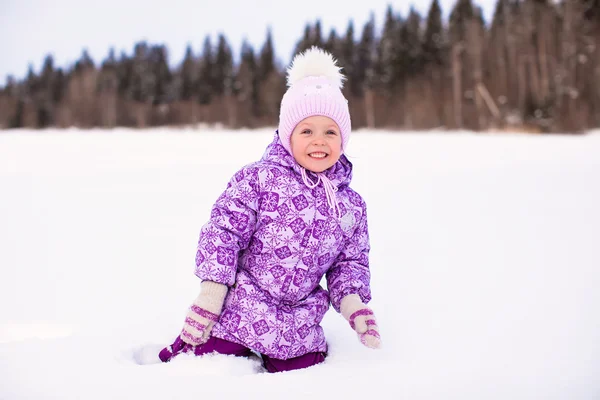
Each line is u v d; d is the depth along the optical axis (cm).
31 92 3080
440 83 2528
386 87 2725
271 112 2817
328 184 166
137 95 3075
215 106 2867
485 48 2509
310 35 3045
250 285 157
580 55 2353
